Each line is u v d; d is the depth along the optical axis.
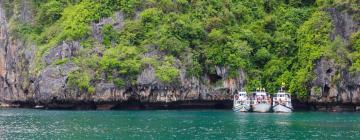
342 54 174.75
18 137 101.25
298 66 184.00
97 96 173.25
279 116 148.00
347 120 134.50
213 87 179.75
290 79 180.88
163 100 174.12
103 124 122.88
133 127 116.62
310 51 182.25
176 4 195.62
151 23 187.88
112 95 173.62
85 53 180.38
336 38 182.25
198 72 179.75
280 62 186.62
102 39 185.62
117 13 191.38
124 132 107.81
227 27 192.88
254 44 191.75
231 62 181.38
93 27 187.38
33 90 184.12
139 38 185.50
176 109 178.38
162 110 173.38
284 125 121.94
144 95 173.88
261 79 183.75
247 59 184.88
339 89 171.88
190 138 99.69
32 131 109.75
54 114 153.75
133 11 192.25
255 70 184.62
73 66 176.38
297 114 157.25
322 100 174.38
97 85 173.38
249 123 126.56
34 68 182.75
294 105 181.12
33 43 192.50
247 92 177.50
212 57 181.88
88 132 107.69
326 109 176.75
